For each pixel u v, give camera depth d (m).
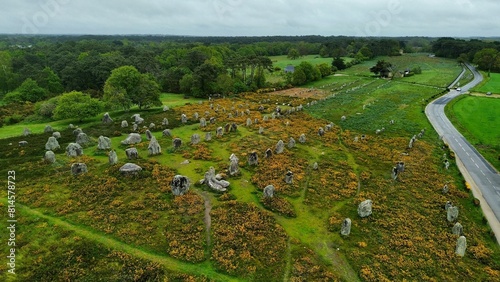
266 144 68.56
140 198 45.06
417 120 92.25
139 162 56.09
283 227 41.06
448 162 61.78
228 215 42.12
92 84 133.50
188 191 47.44
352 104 111.56
